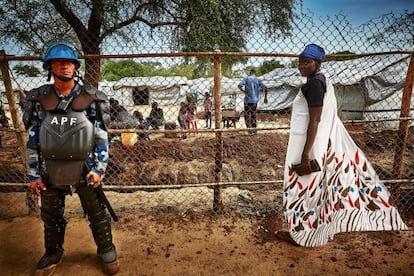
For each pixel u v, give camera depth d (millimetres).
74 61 1967
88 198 2223
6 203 3604
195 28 6496
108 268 2357
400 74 11062
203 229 3109
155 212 3521
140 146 7438
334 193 2678
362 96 12555
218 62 3059
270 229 3105
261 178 6125
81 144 1977
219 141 3285
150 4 6742
